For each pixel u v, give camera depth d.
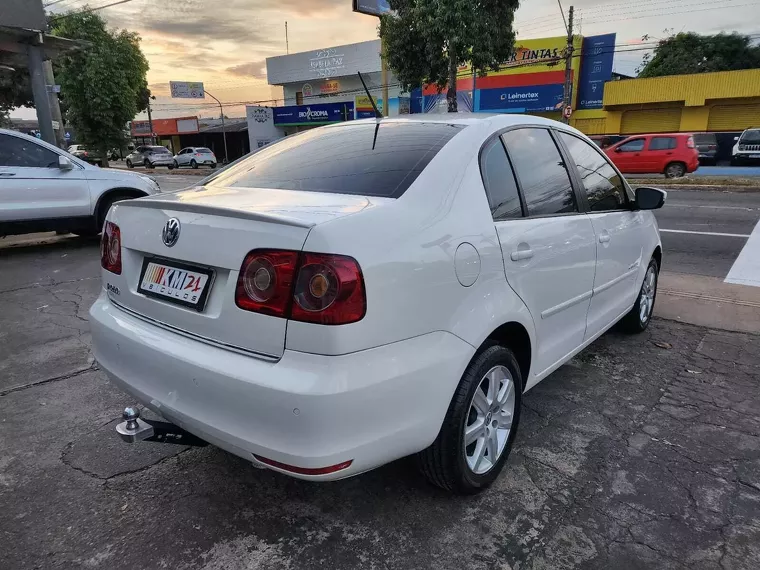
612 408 3.29
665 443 2.90
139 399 2.24
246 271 1.84
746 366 3.91
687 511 2.36
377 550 2.14
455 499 2.45
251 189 2.43
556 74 30.45
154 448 2.84
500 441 2.55
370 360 1.80
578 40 29.38
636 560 2.09
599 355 4.11
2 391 3.42
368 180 2.28
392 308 1.85
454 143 2.42
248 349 1.87
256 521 2.30
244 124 47.22
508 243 2.38
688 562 2.08
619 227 3.63
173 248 2.11
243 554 2.12
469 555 2.12
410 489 2.52
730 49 36.75
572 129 3.41
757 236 8.76
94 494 2.46
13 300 5.36
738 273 6.61
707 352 4.17
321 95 38.62
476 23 14.80
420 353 1.96
